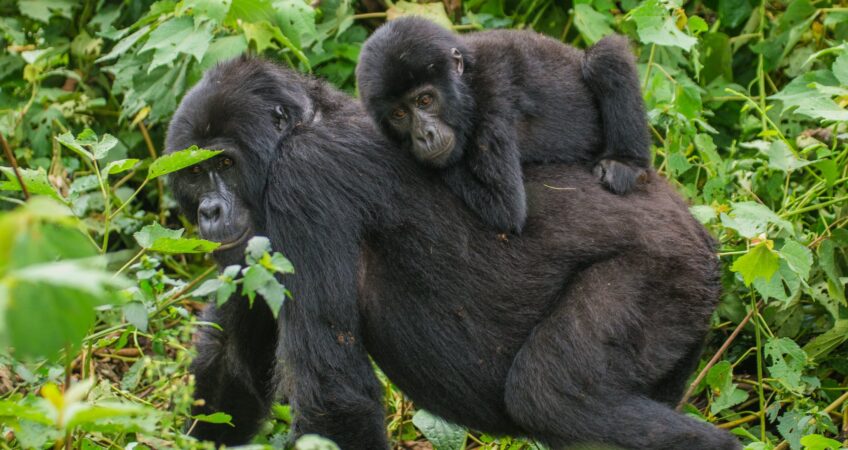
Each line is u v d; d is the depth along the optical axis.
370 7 17.45
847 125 15.02
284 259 8.74
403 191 11.33
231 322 11.77
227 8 14.43
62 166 16.84
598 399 10.48
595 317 10.58
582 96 12.77
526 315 11.01
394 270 11.20
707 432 10.40
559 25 17.73
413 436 13.77
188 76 15.77
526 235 11.14
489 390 11.16
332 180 10.99
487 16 17.31
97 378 12.80
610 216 11.19
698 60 16.28
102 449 10.29
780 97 14.89
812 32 16.80
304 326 10.70
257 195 11.18
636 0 16.84
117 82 16.75
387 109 11.95
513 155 11.49
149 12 17.67
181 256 17.25
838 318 13.39
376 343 11.38
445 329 11.09
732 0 17.36
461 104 11.82
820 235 13.94
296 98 11.55
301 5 15.09
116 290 9.18
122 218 16.64
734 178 15.18
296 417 10.69
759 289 12.28
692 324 10.99
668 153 14.67
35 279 4.95
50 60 18.28
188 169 11.20
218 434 12.09
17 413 7.63
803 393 12.82
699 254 11.23
